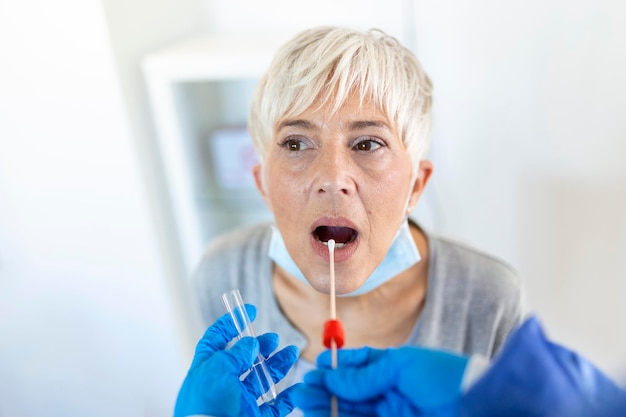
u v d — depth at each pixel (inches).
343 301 33.9
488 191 51.4
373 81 28.0
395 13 47.6
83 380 54.0
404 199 31.0
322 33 29.8
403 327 35.1
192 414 22.0
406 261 32.7
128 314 49.8
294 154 29.7
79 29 38.9
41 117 42.3
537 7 43.9
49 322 51.5
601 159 47.3
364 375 21.8
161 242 48.2
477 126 49.2
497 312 34.5
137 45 43.3
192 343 54.5
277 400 27.6
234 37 51.3
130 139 42.3
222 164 52.2
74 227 46.4
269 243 37.9
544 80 46.0
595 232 49.9
